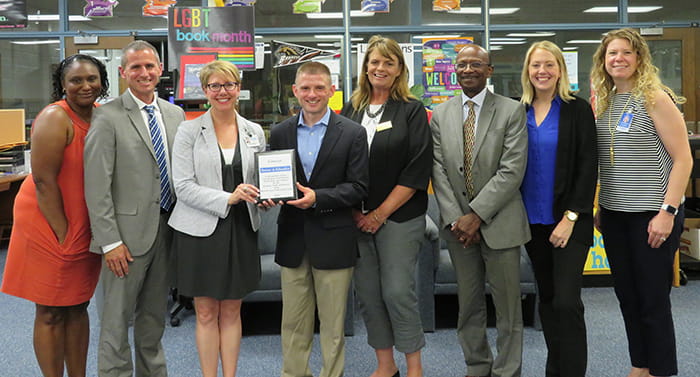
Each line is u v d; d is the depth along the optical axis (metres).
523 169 2.25
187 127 2.20
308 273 2.29
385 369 2.47
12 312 3.75
